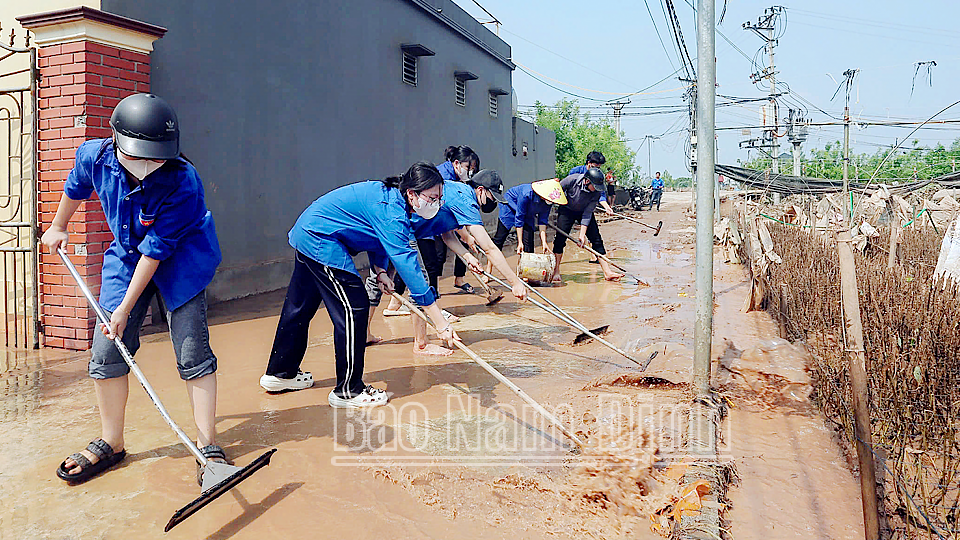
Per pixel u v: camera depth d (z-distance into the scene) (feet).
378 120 38.22
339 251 13.30
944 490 10.03
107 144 9.85
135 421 12.86
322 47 32.37
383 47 38.65
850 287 9.23
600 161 28.96
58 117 17.98
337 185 33.99
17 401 14.10
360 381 13.97
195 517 9.46
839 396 12.80
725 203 67.56
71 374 16.06
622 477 10.64
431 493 10.12
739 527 9.46
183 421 12.89
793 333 18.89
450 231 17.46
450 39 48.60
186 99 23.72
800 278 21.45
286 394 14.69
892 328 14.71
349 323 13.55
